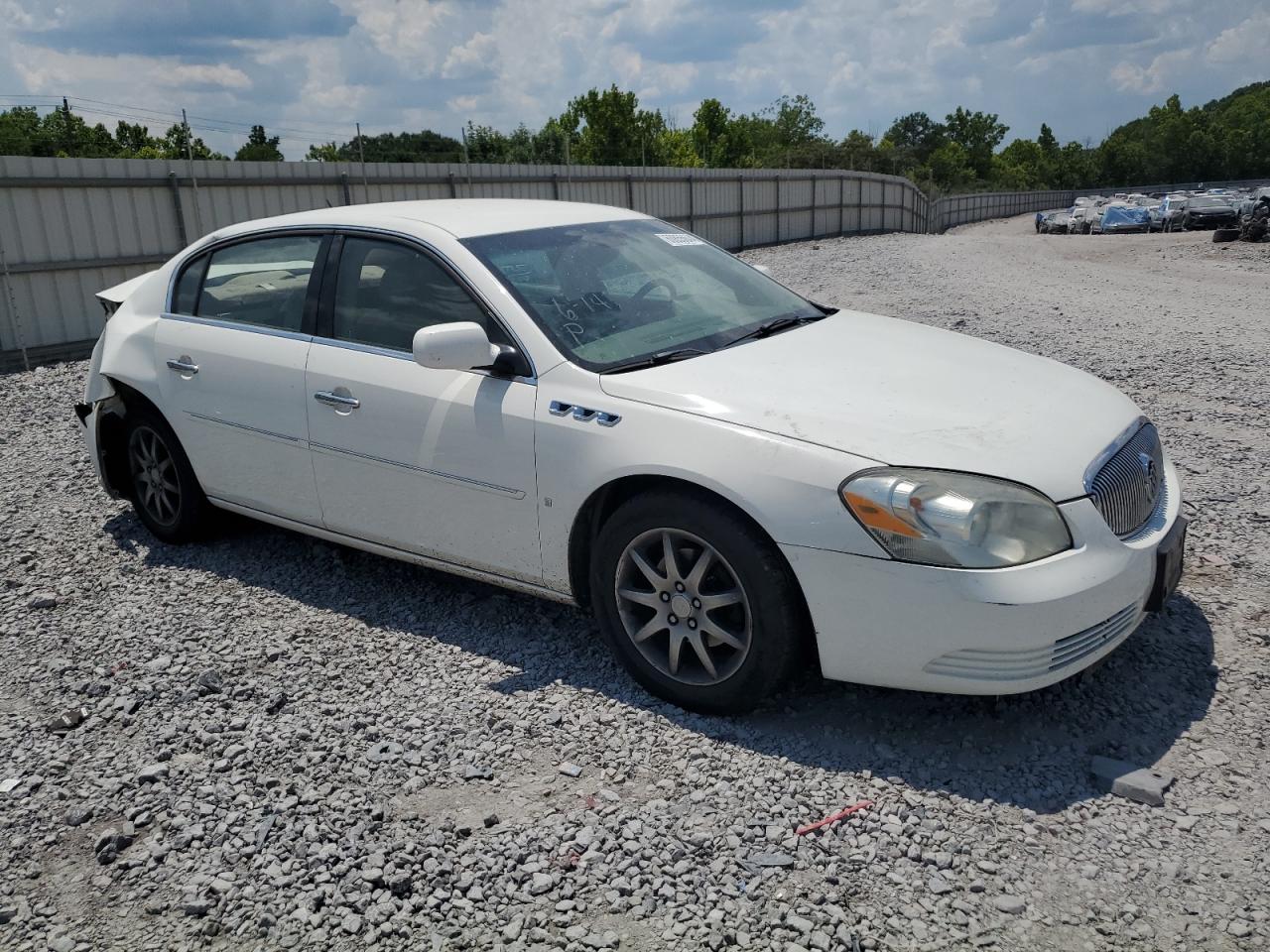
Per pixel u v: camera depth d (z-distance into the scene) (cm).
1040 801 288
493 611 425
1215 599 406
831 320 423
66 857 283
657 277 415
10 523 560
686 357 362
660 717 339
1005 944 236
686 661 344
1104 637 304
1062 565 290
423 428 381
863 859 266
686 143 7950
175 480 497
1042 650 290
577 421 343
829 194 4397
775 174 3847
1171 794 288
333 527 429
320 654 394
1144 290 1633
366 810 296
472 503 375
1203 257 2470
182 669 386
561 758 319
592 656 383
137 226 1560
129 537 528
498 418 360
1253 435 652
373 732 337
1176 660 360
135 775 318
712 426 319
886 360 366
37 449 733
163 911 260
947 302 1482
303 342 422
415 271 395
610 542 341
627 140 6938
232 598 449
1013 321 1221
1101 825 277
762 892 256
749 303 421
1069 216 5319
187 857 280
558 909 253
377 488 404
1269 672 349
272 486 443
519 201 464
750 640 317
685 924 246
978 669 292
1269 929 237
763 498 304
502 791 303
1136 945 234
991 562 286
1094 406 349
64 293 1466
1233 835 270
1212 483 550
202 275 473
